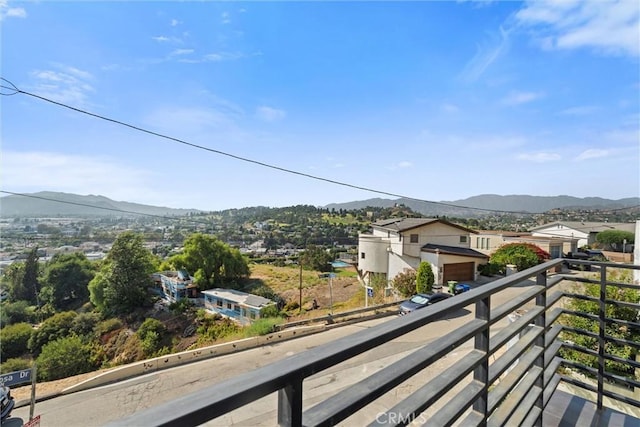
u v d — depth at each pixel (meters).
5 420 5.27
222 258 27.17
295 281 27.80
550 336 1.73
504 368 1.19
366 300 14.46
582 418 1.82
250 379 0.49
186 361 8.20
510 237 23.20
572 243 22.56
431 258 15.55
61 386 7.09
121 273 23.11
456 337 0.93
